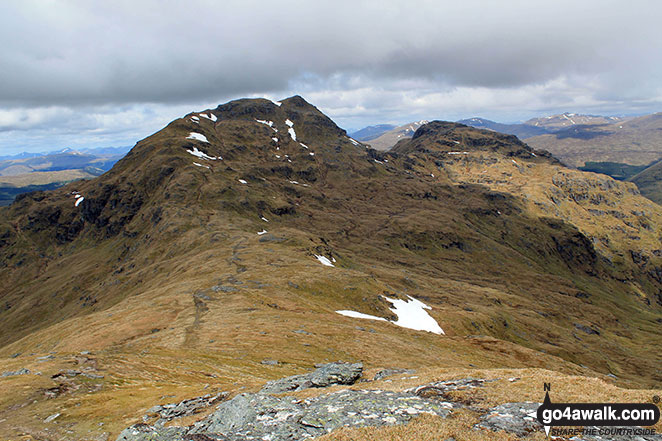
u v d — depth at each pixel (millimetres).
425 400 23297
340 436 19000
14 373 41125
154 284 158375
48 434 26812
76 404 32500
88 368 44062
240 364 55875
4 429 27750
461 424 19500
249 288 114625
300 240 192250
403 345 82750
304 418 21969
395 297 135875
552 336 188125
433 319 131750
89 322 96688
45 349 85062
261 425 21938
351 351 71375
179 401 31031
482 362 88688
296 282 125250
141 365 48094
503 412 20719
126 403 32438
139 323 83750
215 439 21250
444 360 79500
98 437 25688
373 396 24359
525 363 102000
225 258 156375
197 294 108000
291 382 33312
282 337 72938
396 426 19594
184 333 72500
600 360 173750
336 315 101688
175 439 22391
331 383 33656
